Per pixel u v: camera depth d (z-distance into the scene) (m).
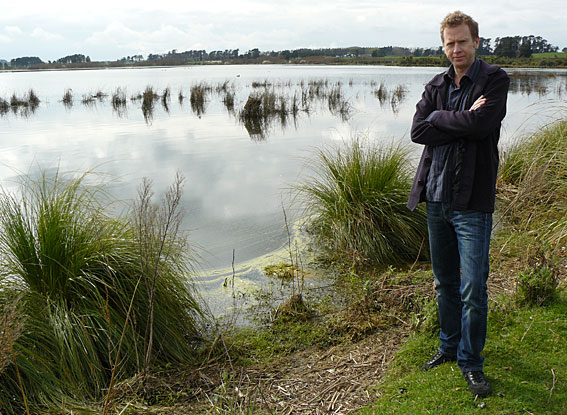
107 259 3.67
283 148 12.68
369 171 5.93
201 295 4.81
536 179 5.50
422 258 5.51
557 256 4.55
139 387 3.15
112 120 18.84
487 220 2.62
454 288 2.94
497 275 4.50
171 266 4.07
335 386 3.08
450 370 2.96
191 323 4.02
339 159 6.41
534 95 23.39
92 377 3.22
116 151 12.29
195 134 15.27
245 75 53.88
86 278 3.60
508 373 2.89
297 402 2.96
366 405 2.83
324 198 6.23
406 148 6.62
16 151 12.18
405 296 4.22
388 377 3.07
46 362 3.10
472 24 2.63
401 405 2.74
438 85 2.82
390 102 24.38
